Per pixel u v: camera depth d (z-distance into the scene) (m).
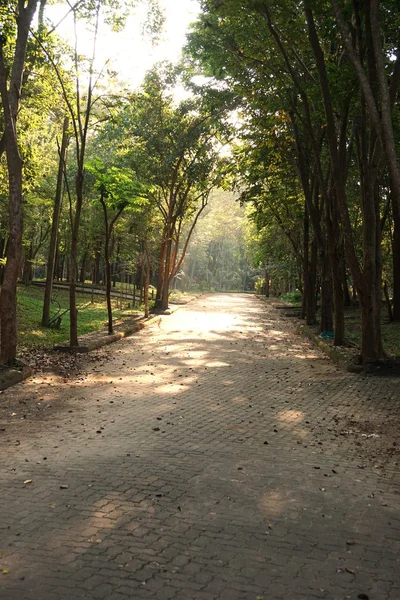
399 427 8.27
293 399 10.25
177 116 28.23
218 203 77.38
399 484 5.85
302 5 12.93
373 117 8.66
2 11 13.10
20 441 7.24
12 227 11.86
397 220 24.83
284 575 3.91
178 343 18.48
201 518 4.83
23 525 4.63
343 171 16.00
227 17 13.68
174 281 69.88
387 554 4.25
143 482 5.67
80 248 41.72
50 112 18.89
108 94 15.80
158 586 3.73
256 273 84.94
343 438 7.66
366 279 13.47
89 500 5.17
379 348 13.61
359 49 12.15
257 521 4.80
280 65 15.08
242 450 6.97
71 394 10.23
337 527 4.72
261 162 22.16
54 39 14.56
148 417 8.60
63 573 3.87
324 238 22.27
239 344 18.61
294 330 24.19
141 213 31.95
